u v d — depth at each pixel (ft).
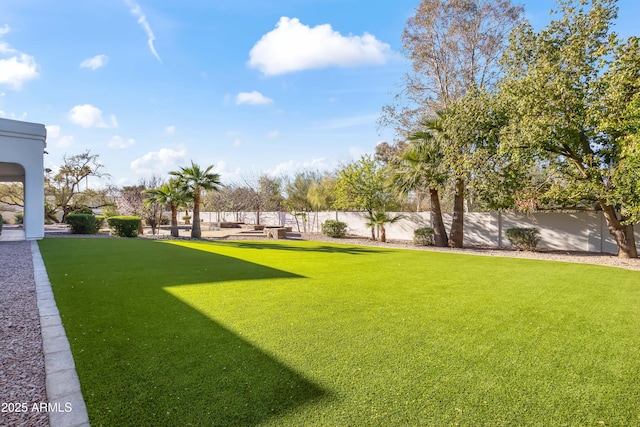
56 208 78.07
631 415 6.68
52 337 10.49
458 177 36.58
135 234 50.83
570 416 6.65
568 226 38.78
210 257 29.01
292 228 77.05
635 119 23.20
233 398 7.18
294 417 6.53
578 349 9.97
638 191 25.54
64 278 19.10
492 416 6.63
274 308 13.92
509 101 30.76
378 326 11.84
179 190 51.70
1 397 7.24
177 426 6.24
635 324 12.28
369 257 30.86
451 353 9.62
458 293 16.80
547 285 18.92
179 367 8.58
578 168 30.71
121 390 7.48
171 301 14.75
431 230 43.83
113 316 12.59
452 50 52.06
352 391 7.52
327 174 78.54
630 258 31.09
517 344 10.32
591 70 27.53
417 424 6.35
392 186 44.27
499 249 39.96
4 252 28.91
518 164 30.99
